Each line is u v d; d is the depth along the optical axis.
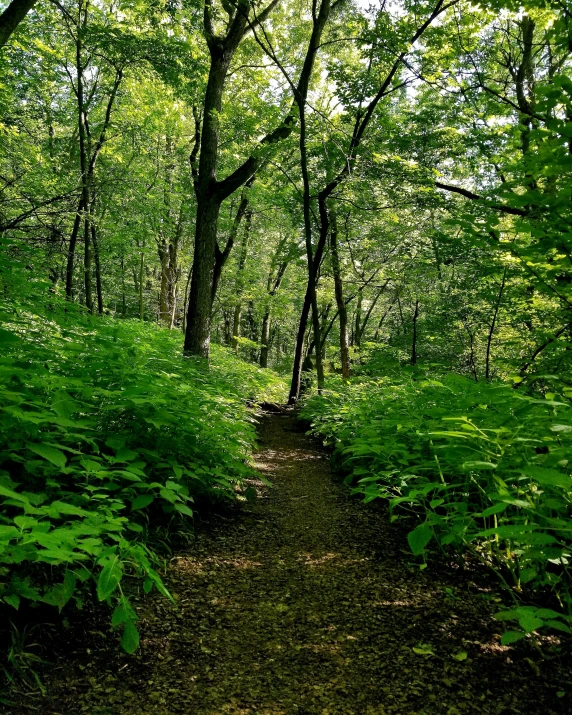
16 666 2.00
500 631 2.55
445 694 2.08
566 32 4.39
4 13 7.09
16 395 2.46
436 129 11.91
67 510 1.95
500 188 3.35
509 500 2.04
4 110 11.58
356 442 4.32
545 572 2.50
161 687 2.12
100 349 4.52
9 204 10.93
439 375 7.18
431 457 3.99
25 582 2.19
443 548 3.45
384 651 2.41
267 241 25.06
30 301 4.93
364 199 11.27
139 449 3.51
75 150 14.70
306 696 2.10
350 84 10.58
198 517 4.23
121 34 9.97
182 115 17.67
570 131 2.96
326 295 21.19
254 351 31.98
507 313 9.14
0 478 2.35
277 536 4.05
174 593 2.93
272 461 7.24
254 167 9.84
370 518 4.53
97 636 2.38
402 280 15.57
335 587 3.12
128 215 13.72
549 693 2.07
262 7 12.25
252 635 2.57
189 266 23.25
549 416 2.59
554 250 3.54
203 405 5.14
